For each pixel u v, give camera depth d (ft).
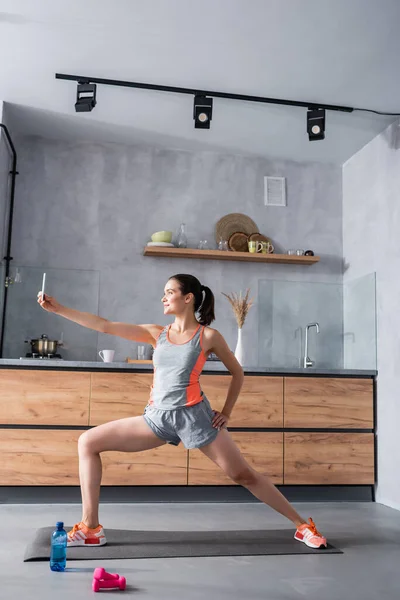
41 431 12.60
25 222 15.67
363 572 8.29
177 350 9.10
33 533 10.07
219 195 16.74
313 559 8.88
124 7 10.30
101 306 15.78
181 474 13.03
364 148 16.05
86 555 8.63
